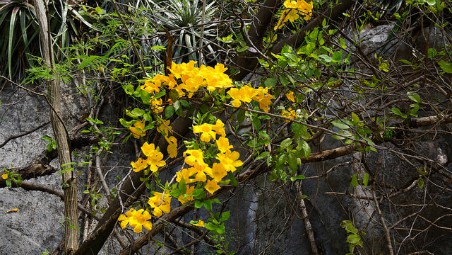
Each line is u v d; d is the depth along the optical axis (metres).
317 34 2.21
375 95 2.64
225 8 3.24
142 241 2.53
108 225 2.49
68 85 4.03
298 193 3.02
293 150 1.97
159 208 1.91
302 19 2.64
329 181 3.25
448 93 2.41
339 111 2.35
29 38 4.17
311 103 2.71
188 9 4.17
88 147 3.89
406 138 2.53
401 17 3.14
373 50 3.28
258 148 2.02
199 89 1.93
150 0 4.16
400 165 3.12
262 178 3.52
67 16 4.17
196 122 2.02
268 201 3.49
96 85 4.00
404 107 2.95
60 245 3.51
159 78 1.92
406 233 3.03
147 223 1.94
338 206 3.20
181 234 3.69
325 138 3.28
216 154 1.87
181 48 4.06
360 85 2.62
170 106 1.94
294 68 2.09
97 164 3.43
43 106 4.05
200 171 1.75
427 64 2.61
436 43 3.31
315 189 3.34
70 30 4.16
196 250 3.61
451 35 3.33
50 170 3.33
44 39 2.69
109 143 2.96
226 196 3.64
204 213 3.68
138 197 2.50
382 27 3.64
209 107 1.97
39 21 2.71
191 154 1.75
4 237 3.67
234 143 3.22
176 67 1.88
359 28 2.75
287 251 3.38
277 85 2.12
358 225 3.03
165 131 1.99
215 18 3.80
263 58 2.35
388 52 3.49
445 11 3.38
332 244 3.24
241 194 3.58
